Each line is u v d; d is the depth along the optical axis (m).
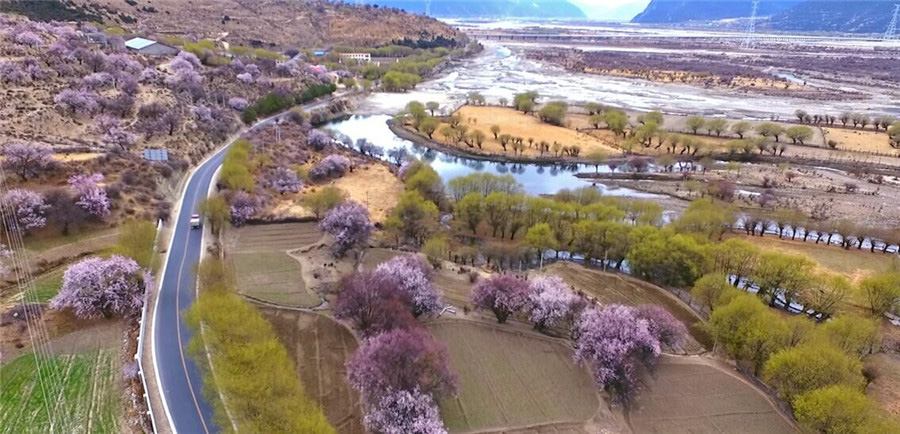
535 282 86.25
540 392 69.94
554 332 82.06
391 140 198.62
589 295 94.19
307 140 170.25
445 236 114.75
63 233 94.44
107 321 77.06
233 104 183.75
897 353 81.62
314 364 72.50
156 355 69.94
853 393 61.12
